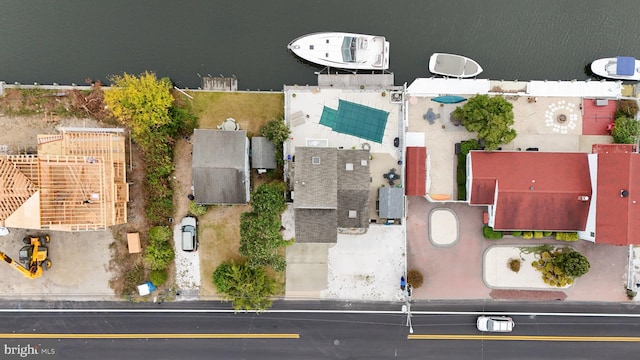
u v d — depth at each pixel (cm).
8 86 3481
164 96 3281
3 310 3575
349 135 3578
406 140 3566
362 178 3344
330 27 3634
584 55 3638
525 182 3322
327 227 3309
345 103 3575
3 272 3550
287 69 3638
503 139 3325
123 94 3222
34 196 3033
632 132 3444
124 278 3578
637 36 3619
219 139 3253
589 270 3619
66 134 3309
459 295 3644
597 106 3578
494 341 3659
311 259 3612
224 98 3559
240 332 3644
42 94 3481
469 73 3616
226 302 3625
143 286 3516
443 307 3653
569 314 3647
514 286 3628
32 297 3578
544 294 3638
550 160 3369
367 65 3588
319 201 3222
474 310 3653
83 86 3522
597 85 3591
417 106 3578
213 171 3225
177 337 3628
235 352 3650
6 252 3531
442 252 3625
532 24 3647
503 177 3334
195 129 3288
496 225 3403
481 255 3625
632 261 3603
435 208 3606
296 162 3244
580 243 3612
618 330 3638
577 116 3588
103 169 3159
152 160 3412
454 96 3572
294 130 3562
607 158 3206
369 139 3578
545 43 3641
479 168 3362
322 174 3244
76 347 3609
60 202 3111
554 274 3519
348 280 3625
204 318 3628
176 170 3531
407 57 3666
